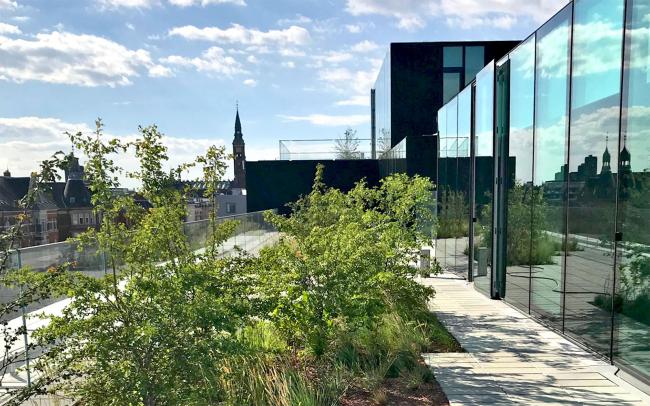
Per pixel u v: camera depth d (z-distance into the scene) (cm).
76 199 5447
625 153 509
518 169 798
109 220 362
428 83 2403
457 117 1143
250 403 402
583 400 436
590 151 579
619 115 515
